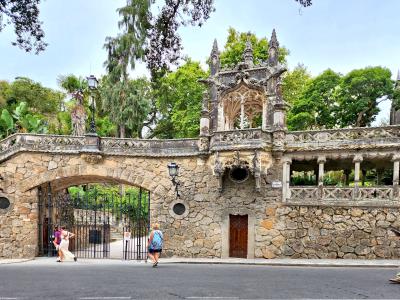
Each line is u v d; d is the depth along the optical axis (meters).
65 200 23.53
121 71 30.45
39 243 21.42
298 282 9.58
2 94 44.59
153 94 39.84
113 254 22.58
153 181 20.97
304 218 18.86
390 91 26.17
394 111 24.69
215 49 22.20
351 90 27.44
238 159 18.91
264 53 30.92
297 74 34.41
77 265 15.82
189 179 20.67
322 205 18.58
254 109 22.83
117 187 39.50
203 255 20.08
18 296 7.15
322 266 15.80
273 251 19.06
